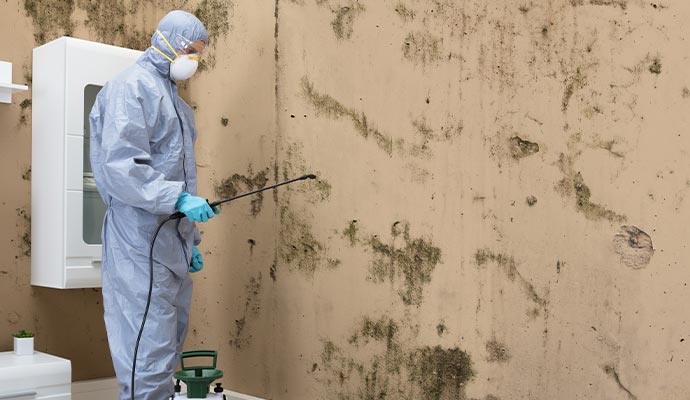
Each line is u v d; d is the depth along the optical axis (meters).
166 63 2.85
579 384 2.44
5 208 3.22
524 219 2.58
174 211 2.67
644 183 2.32
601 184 2.41
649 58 2.32
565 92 2.49
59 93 3.12
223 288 3.55
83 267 3.13
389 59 2.95
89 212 3.23
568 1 2.49
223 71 3.59
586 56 2.45
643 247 2.32
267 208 3.37
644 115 2.32
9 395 2.76
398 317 2.90
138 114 2.68
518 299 2.58
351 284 3.05
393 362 2.91
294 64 3.28
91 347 3.50
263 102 3.40
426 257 2.83
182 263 2.85
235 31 3.54
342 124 3.10
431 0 2.83
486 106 2.68
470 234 2.71
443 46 2.79
